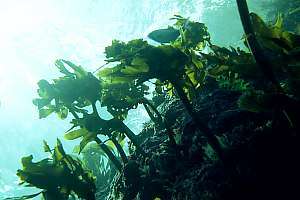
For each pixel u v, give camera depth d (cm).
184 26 261
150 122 361
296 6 489
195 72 231
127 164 255
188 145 232
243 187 166
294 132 156
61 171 234
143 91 247
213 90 256
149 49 173
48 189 232
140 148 261
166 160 236
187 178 208
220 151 172
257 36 154
